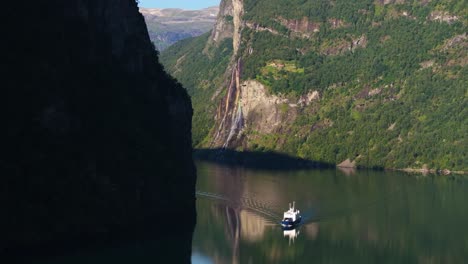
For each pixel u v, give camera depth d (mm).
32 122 169250
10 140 163500
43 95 172625
